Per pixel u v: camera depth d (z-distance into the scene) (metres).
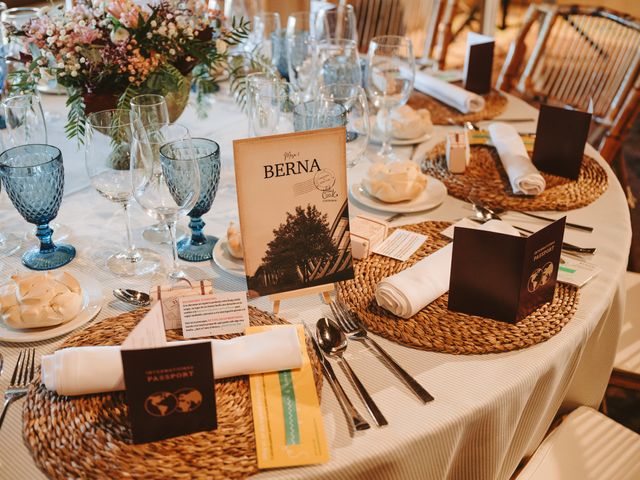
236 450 0.76
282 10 3.36
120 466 0.73
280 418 0.80
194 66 1.51
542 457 1.22
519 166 1.42
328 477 0.75
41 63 1.37
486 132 1.65
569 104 2.38
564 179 1.46
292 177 1.02
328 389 0.87
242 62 1.74
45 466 0.74
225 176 1.51
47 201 1.13
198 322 0.93
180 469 0.73
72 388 0.81
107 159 1.14
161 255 1.20
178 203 1.07
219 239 1.22
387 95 1.62
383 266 1.14
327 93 1.40
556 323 1.00
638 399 2.15
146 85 1.41
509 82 2.41
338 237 1.05
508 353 0.95
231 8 2.01
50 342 0.96
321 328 0.97
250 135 1.42
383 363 0.93
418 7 2.66
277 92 1.42
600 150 2.16
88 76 1.36
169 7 1.41
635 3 3.73
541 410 1.01
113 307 1.04
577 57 2.36
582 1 3.74
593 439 1.28
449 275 1.05
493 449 0.92
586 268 1.13
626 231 1.27
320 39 1.95
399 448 0.79
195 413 0.77
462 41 4.88
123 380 0.82
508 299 0.98
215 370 0.85
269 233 1.03
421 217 1.32
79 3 1.41
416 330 0.97
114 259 1.17
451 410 0.84
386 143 1.61
